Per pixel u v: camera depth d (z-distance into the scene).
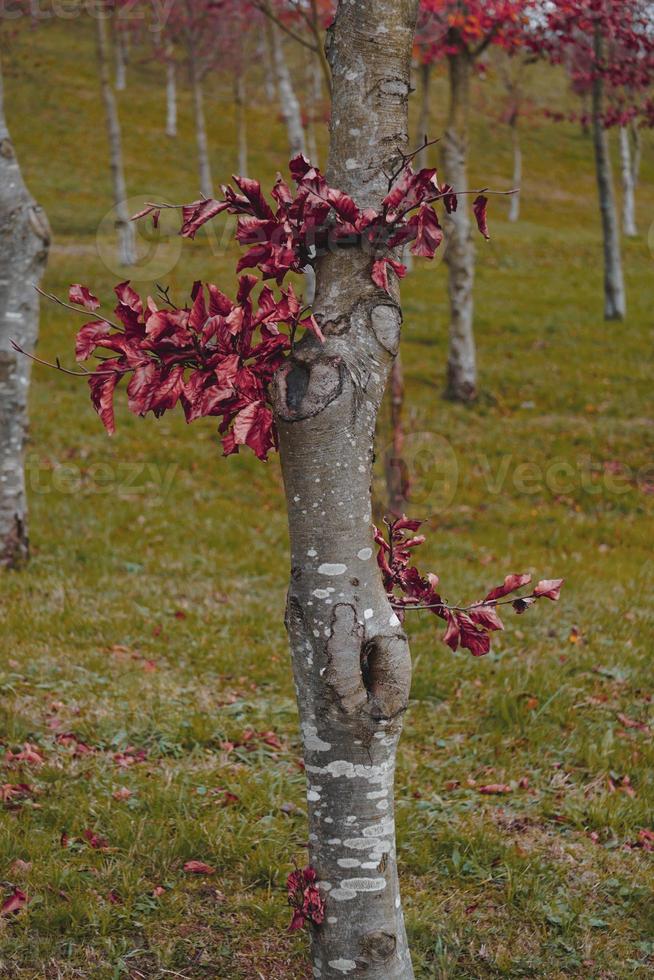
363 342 3.13
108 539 11.02
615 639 8.64
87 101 53.94
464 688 7.46
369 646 3.15
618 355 22.59
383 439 11.28
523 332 24.67
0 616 8.20
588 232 44.16
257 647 8.11
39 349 20.47
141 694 6.88
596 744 6.60
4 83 52.12
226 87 62.00
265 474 15.10
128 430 16.27
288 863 4.97
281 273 2.96
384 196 3.20
